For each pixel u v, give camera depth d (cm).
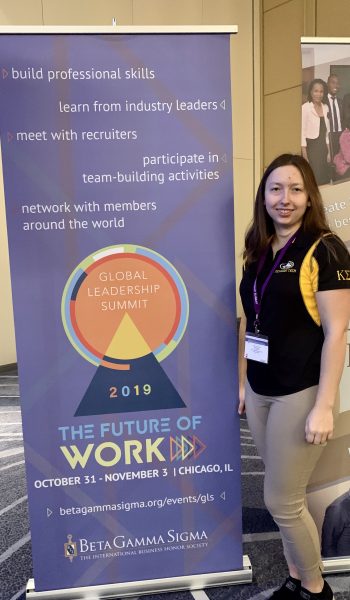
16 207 163
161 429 179
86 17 524
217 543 190
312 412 152
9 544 222
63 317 170
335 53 178
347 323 150
